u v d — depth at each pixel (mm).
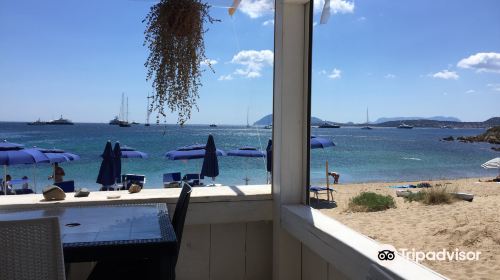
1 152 9156
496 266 1698
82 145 33438
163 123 2336
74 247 1602
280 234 2736
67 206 2475
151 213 2232
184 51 2297
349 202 3768
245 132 49562
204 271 2814
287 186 2727
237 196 2781
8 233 1303
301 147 2742
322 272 2391
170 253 1686
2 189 9852
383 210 3049
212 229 2816
